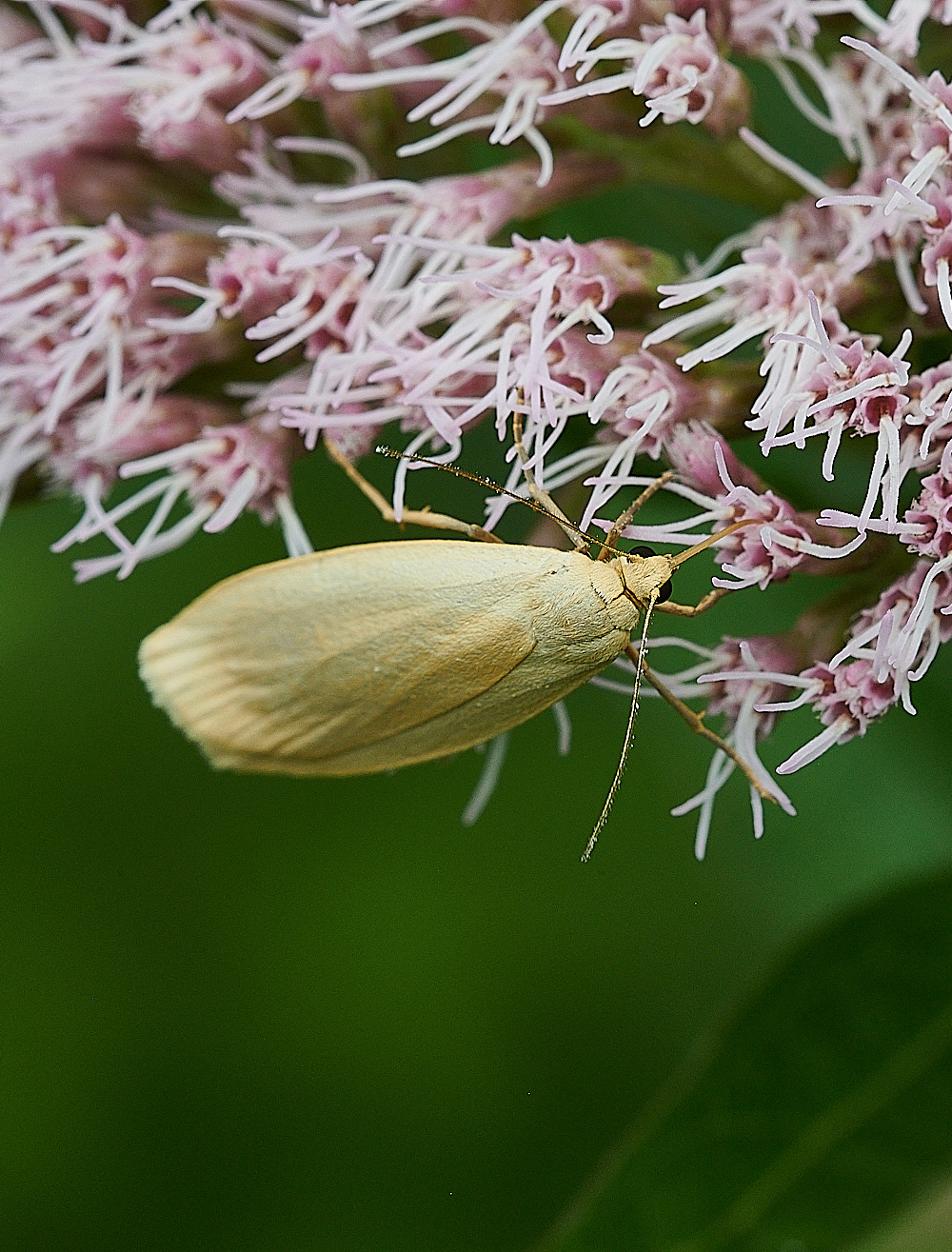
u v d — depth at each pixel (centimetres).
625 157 14
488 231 14
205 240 14
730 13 13
